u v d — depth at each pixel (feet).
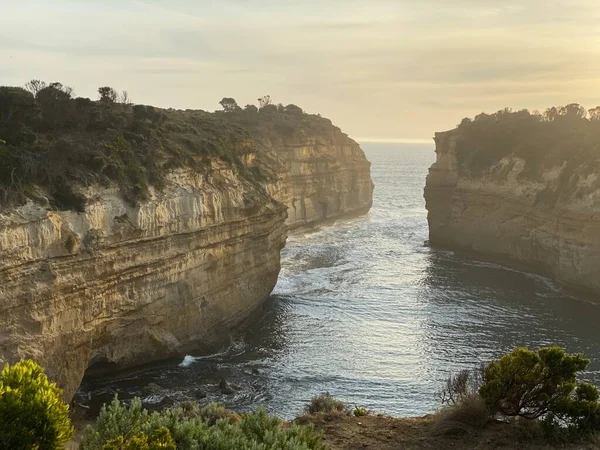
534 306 176.96
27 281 89.92
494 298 185.68
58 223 97.09
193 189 133.39
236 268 148.25
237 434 41.73
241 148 180.75
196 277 131.34
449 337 145.69
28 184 97.50
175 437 40.40
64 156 108.78
